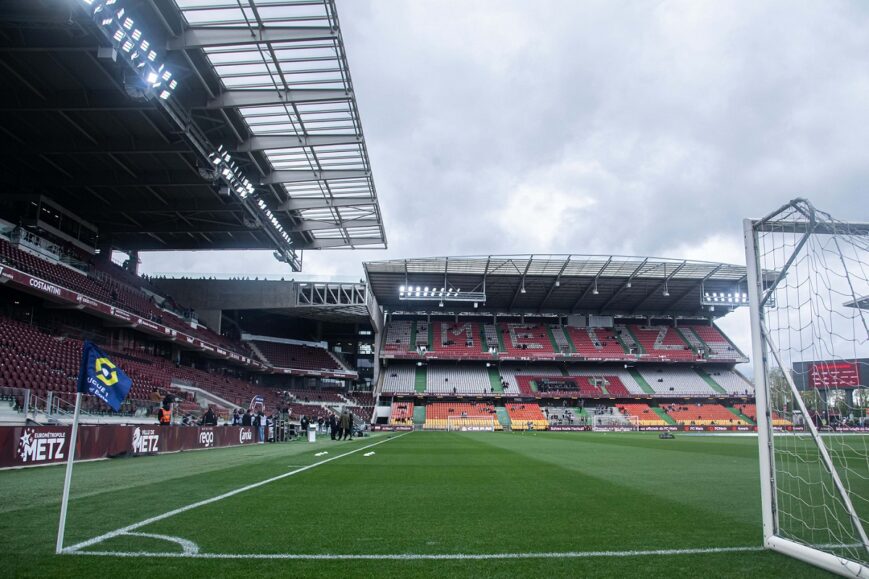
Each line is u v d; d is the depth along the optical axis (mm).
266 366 47500
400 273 47719
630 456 16234
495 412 51625
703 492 8258
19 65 19109
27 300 27016
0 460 10797
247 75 21000
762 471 5016
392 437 32406
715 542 4980
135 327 31688
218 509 6496
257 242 38500
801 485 9211
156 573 3930
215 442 20609
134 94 18344
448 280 49719
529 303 56250
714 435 37875
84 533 5160
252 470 11203
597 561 4344
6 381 19234
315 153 26672
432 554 4508
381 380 54469
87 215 33188
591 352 55094
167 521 5754
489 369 57062
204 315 45094
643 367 57844
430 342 56344
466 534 5246
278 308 46438
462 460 14312
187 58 19375
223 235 37719
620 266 46656
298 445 22703
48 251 28734
